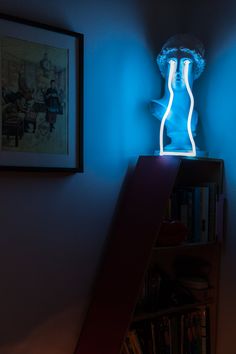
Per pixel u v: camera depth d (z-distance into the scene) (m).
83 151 1.95
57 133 1.86
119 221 2.08
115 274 1.96
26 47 1.76
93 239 2.01
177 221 2.01
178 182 2.29
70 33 1.88
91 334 1.92
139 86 2.19
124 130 2.12
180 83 2.04
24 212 1.78
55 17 1.87
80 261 1.97
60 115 1.87
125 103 2.13
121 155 2.12
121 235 2.04
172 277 2.29
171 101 2.06
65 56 1.88
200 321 2.16
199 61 2.04
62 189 1.90
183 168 2.31
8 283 1.74
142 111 2.20
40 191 1.83
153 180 2.03
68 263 1.92
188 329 2.12
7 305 1.74
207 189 2.12
